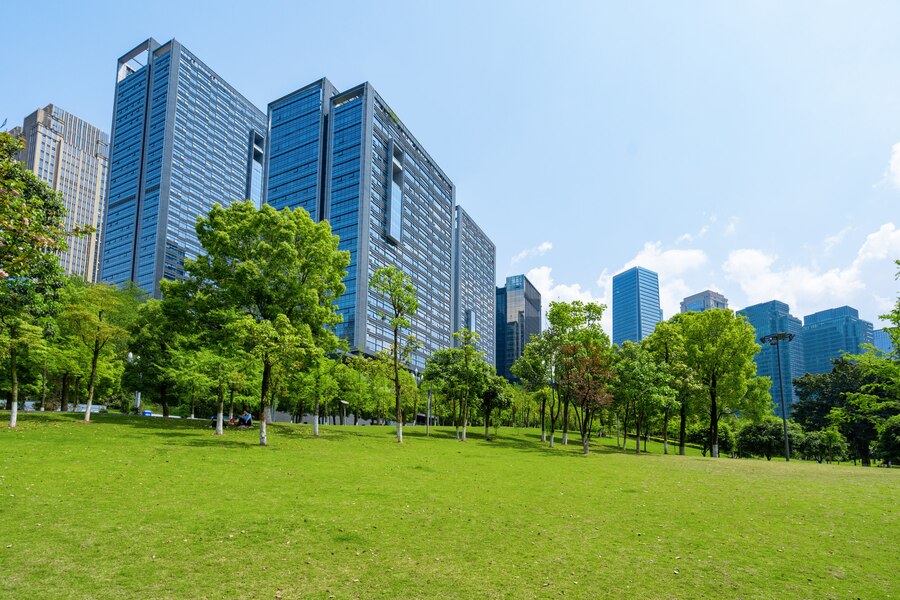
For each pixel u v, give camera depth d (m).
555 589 8.30
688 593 8.34
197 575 8.32
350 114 149.25
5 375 43.44
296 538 10.49
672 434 82.81
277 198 156.88
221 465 19.72
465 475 21.27
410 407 70.62
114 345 44.69
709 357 49.66
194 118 169.62
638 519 13.88
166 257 153.62
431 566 9.19
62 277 31.02
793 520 14.38
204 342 37.72
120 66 177.75
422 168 178.25
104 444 23.42
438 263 185.62
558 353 47.50
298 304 39.56
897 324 25.31
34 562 8.52
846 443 69.31
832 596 8.35
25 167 25.45
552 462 29.84
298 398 48.91
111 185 167.12
